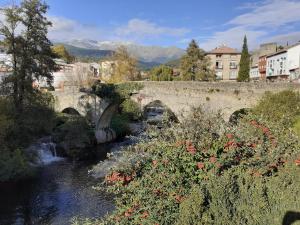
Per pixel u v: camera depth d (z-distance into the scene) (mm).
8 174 22766
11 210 17734
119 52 62875
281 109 21500
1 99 25844
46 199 19172
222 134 7707
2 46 26859
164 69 71125
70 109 41375
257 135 8172
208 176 6840
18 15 26391
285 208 6422
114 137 38375
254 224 6090
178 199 6613
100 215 16641
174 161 7148
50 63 28359
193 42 55656
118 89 34625
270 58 52688
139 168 7527
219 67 72062
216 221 5730
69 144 32000
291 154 7750
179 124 8164
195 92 29031
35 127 27500
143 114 36969
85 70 66562
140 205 6930
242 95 27203
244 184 7004
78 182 22281
